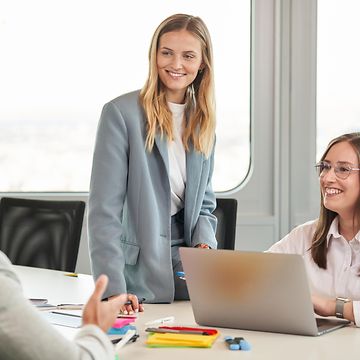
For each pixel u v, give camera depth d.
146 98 3.21
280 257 2.50
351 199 2.90
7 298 1.78
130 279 3.24
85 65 5.45
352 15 5.61
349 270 2.97
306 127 5.61
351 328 2.69
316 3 5.55
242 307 2.62
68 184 5.52
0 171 5.47
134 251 3.19
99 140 3.21
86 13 5.42
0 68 5.40
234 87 5.57
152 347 2.43
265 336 2.57
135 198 3.19
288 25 5.55
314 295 2.80
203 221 3.33
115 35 5.45
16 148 5.46
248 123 5.60
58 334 1.83
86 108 5.48
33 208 4.24
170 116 3.24
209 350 2.39
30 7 5.39
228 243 3.91
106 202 3.16
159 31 3.20
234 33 5.54
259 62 5.54
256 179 5.59
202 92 3.30
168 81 3.19
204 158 3.32
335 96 5.65
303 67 5.57
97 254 3.12
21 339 1.78
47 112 5.46
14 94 5.42
